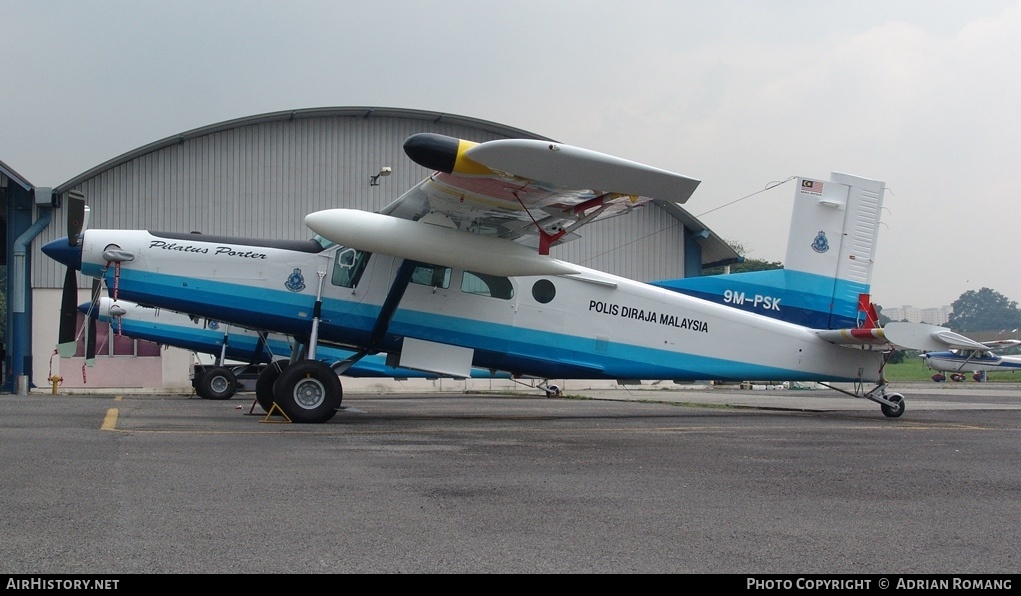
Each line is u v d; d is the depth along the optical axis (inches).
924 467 269.1
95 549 152.8
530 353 457.1
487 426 399.2
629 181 333.1
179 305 418.3
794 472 255.0
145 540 159.3
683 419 472.4
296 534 166.1
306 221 403.2
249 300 422.3
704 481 235.8
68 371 941.2
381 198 1023.6
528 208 391.2
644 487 224.5
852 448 318.0
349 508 190.2
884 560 155.4
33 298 931.3
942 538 173.0
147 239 418.6
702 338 486.6
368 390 1042.1
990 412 558.9
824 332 500.4
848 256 512.7
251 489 209.5
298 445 297.3
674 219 1072.8
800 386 1262.3
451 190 378.6
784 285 507.2
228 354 759.1
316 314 421.4
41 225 920.9
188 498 197.2
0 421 382.6
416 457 272.7
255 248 427.2
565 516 186.9
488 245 408.8
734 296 502.3
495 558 151.9
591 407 619.8
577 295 466.3
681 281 500.7
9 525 169.5
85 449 274.1
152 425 366.6
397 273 424.5
